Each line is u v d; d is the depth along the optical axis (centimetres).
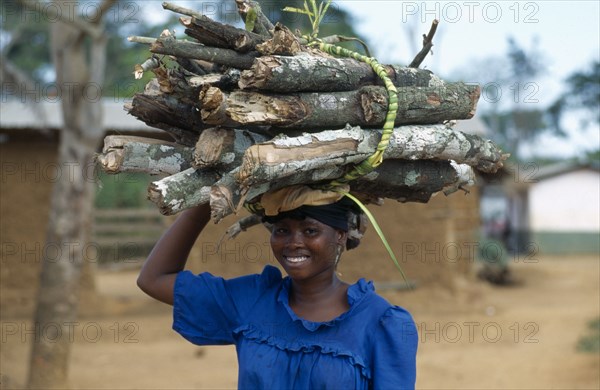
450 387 744
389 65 230
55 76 658
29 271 1238
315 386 218
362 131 213
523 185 2820
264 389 222
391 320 225
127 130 1206
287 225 230
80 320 1082
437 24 242
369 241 1228
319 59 212
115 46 2027
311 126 212
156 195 201
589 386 739
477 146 238
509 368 823
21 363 786
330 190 223
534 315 1201
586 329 1053
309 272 230
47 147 1258
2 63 820
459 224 1368
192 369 812
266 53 210
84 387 716
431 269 1233
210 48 212
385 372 220
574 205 3061
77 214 651
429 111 226
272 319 234
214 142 203
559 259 2630
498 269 1748
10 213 1245
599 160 4450
